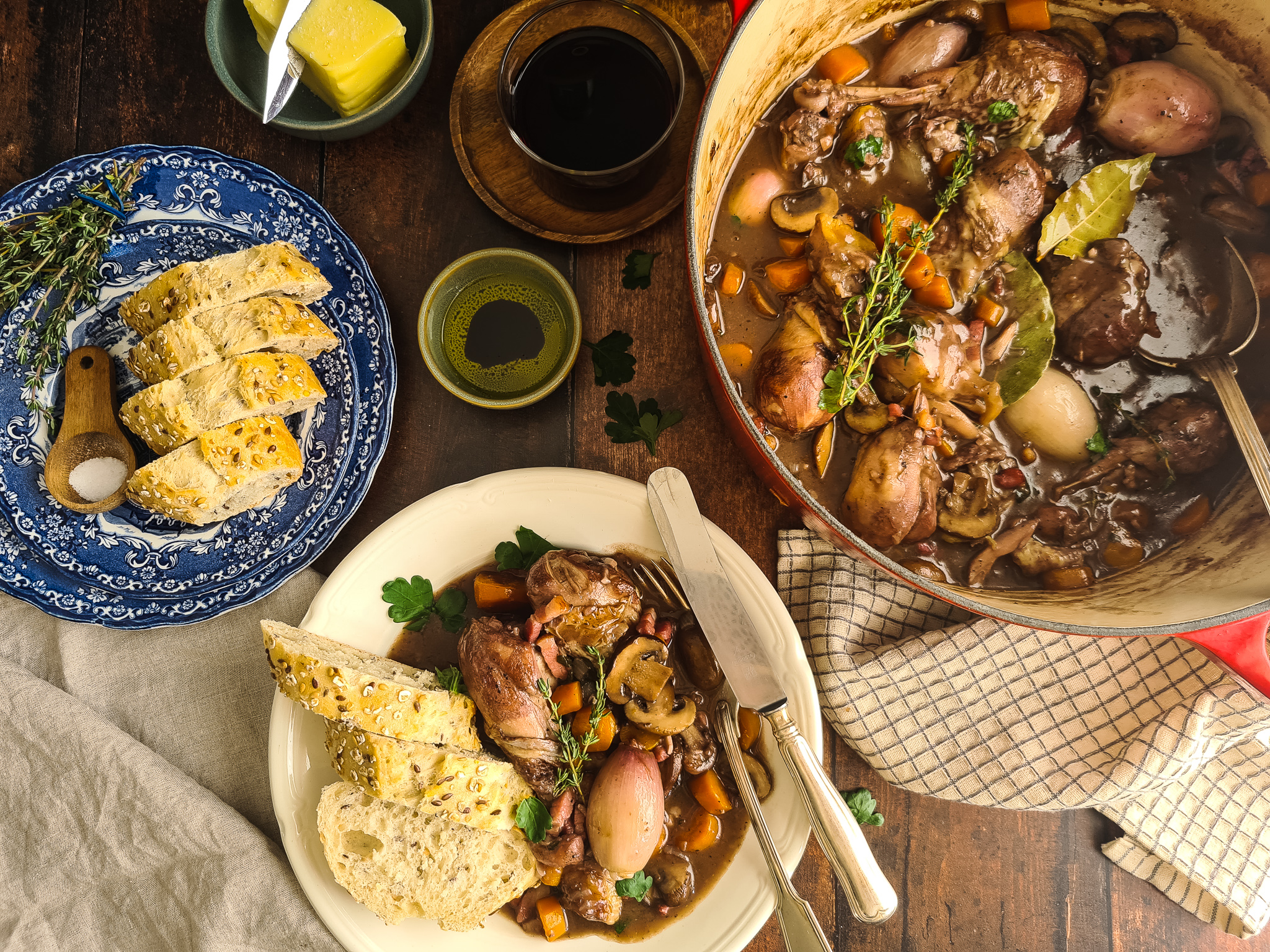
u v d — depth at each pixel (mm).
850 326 504
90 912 575
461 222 600
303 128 562
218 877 562
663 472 553
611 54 569
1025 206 505
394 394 576
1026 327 511
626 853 514
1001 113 511
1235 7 492
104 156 570
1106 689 570
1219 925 583
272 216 581
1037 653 573
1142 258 516
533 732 521
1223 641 472
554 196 575
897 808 593
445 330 584
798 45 507
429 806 525
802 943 525
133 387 591
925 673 572
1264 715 550
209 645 590
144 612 570
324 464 579
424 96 599
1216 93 517
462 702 541
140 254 584
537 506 558
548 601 531
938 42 519
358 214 599
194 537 580
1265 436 505
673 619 560
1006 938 589
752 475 593
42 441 582
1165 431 508
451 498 555
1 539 573
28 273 561
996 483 518
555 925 541
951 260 513
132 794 569
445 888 534
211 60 555
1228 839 574
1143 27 518
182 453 548
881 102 524
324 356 582
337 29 538
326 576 590
